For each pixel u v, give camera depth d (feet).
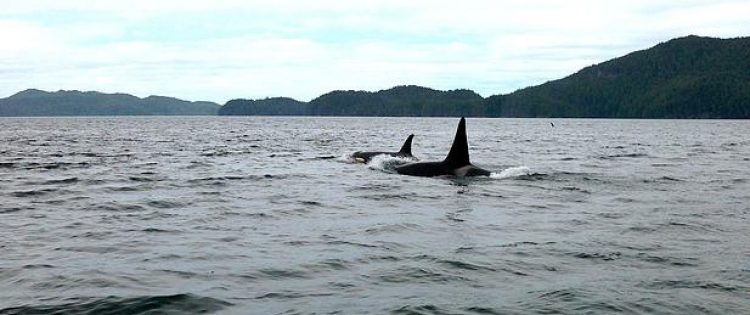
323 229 43.75
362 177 77.41
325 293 28.63
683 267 33.78
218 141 178.91
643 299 28.02
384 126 413.18
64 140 179.42
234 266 33.09
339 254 35.99
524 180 74.95
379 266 33.37
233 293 28.40
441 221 47.37
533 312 26.30
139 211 50.78
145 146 148.87
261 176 78.59
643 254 36.76
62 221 45.78
